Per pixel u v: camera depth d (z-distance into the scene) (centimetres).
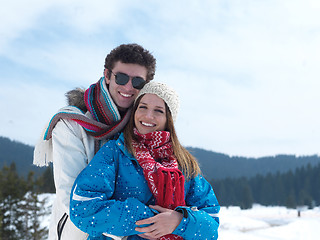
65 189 200
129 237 189
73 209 179
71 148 211
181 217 188
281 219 6450
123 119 219
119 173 200
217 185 11431
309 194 11425
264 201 11444
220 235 1891
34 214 2114
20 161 16025
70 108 222
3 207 2091
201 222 192
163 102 214
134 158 204
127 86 224
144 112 211
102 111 225
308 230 2503
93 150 217
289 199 9775
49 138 230
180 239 193
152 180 195
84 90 244
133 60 224
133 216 180
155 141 210
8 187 2127
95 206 178
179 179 203
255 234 2286
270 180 11969
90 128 216
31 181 2223
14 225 2078
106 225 177
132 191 196
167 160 212
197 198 212
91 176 188
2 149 17412
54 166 211
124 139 210
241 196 11506
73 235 203
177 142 217
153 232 182
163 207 193
